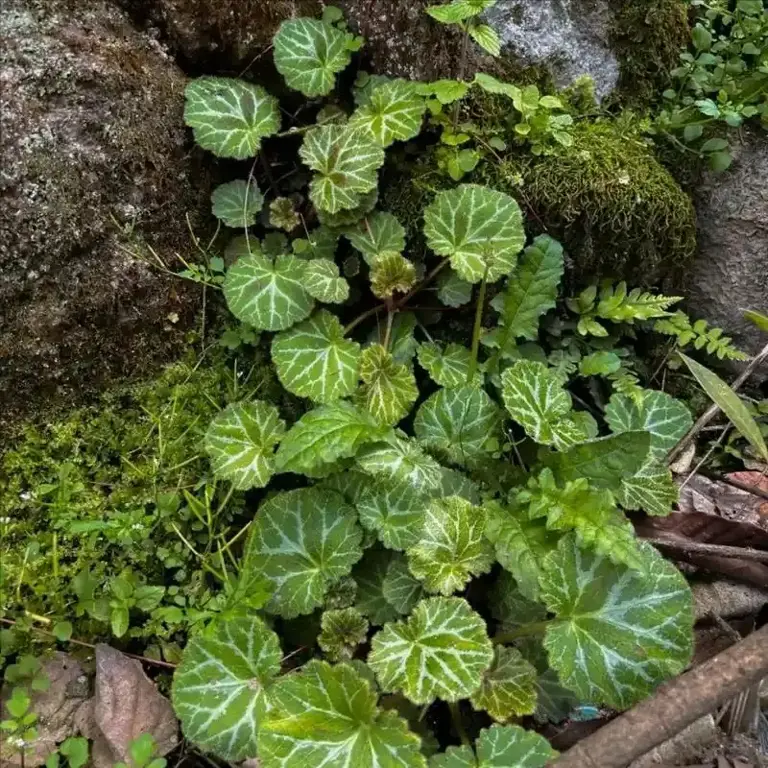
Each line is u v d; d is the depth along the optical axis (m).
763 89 0.59
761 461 0.59
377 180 0.54
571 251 0.56
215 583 0.50
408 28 0.55
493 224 0.53
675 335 0.60
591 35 0.60
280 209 0.55
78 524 0.46
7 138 0.46
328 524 0.48
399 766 0.40
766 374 0.62
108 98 0.49
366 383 0.50
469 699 0.47
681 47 0.62
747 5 0.61
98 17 0.50
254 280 0.52
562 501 0.46
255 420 0.50
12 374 0.47
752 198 0.59
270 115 0.54
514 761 0.41
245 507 0.51
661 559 0.45
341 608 0.48
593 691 0.43
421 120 0.54
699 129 0.58
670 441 0.53
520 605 0.48
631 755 0.41
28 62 0.46
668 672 0.43
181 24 0.52
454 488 0.49
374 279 0.52
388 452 0.47
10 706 0.42
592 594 0.44
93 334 0.49
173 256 0.52
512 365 0.54
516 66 0.59
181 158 0.52
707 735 0.47
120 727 0.44
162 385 0.51
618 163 0.55
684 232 0.56
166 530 0.49
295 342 0.52
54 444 0.49
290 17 0.54
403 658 0.42
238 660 0.44
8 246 0.46
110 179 0.49
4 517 0.47
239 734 0.43
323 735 0.41
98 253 0.49
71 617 0.47
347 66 0.56
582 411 0.55
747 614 0.52
